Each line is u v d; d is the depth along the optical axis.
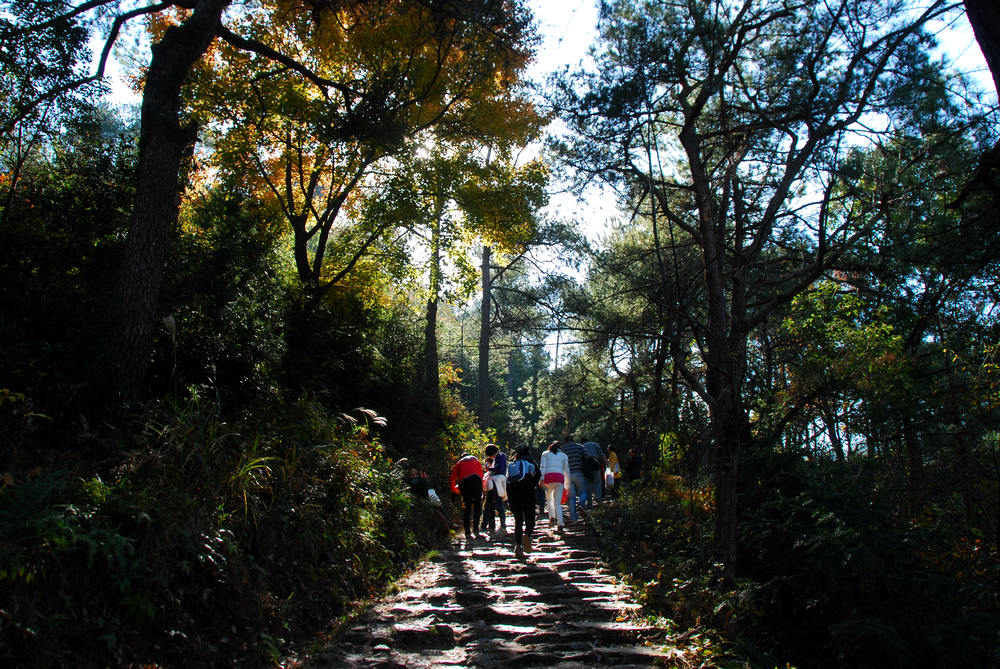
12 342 5.49
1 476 3.89
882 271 9.54
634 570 7.77
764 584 6.32
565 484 11.90
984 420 8.97
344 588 6.44
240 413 7.82
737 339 8.10
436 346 20.25
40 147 8.61
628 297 16.70
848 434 9.46
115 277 7.19
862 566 5.68
